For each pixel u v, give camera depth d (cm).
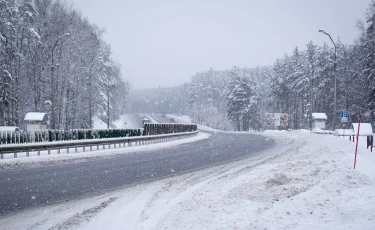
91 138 2547
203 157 2016
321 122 5369
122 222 723
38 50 4603
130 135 3114
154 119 13350
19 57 4344
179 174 1373
